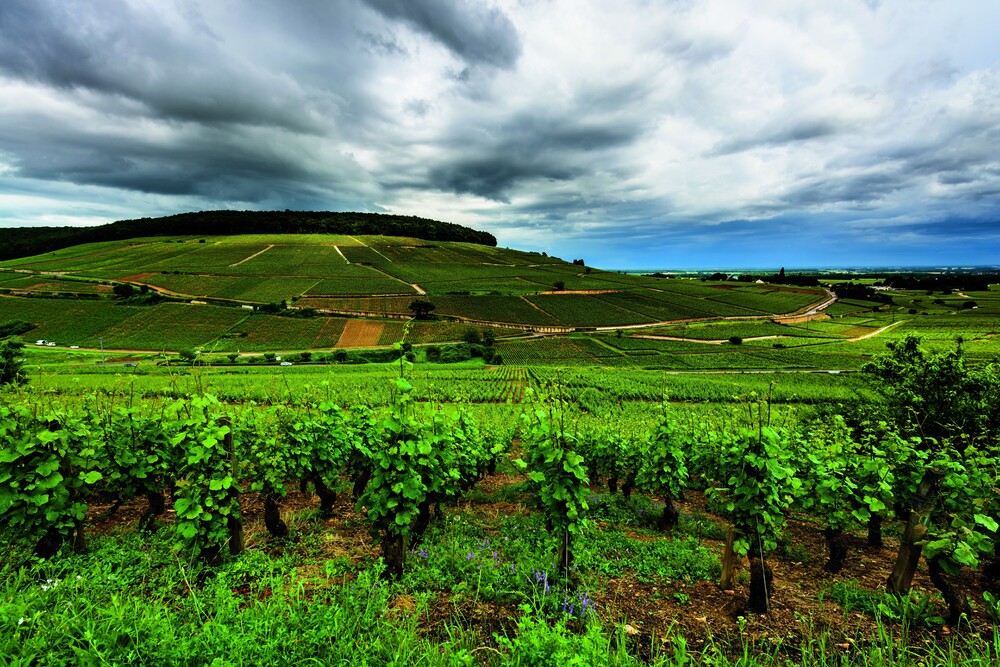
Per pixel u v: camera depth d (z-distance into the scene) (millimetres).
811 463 7309
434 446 6789
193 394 7961
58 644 3062
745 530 5664
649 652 4328
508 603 5055
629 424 16219
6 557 5434
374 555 6375
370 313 102125
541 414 6258
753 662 3932
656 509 9961
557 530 6152
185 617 3973
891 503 7105
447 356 76188
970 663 3809
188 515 5621
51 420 5992
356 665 3205
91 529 7496
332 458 8602
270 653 3111
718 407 37531
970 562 4473
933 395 14852
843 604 5477
